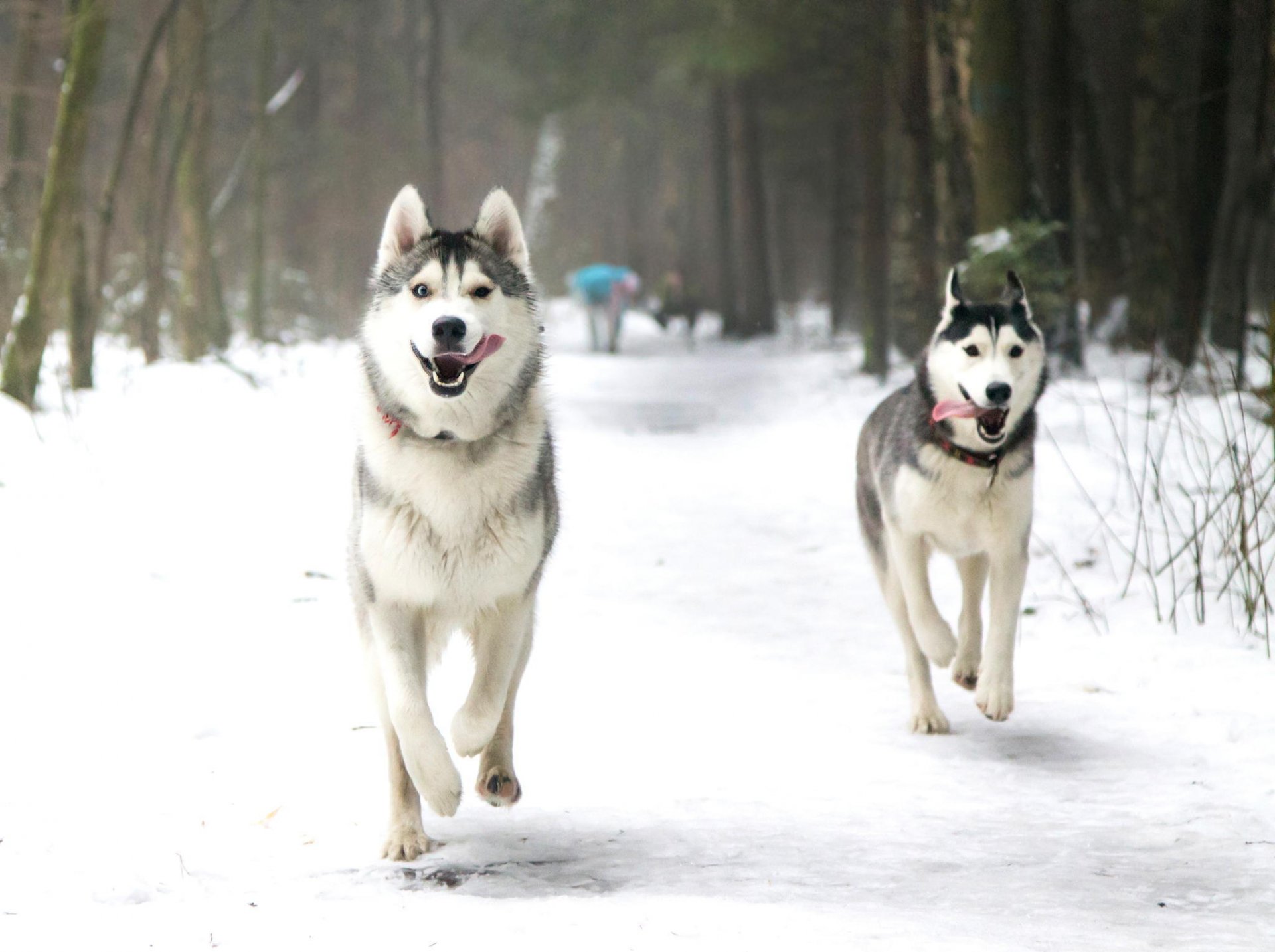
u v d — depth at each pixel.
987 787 6.05
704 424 19.64
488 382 5.07
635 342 38.25
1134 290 20.69
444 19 53.81
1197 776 6.13
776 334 40.19
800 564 10.95
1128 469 9.89
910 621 7.20
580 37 36.91
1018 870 4.89
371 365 5.25
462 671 7.61
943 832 5.38
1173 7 22.06
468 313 4.97
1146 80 21.73
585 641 8.63
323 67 45.97
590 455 16.38
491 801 5.39
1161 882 4.74
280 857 4.96
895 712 7.30
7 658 7.05
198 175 23.03
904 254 26.44
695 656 8.36
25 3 19.92
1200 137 18.62
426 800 4.91
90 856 4.79
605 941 3.95
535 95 38.44
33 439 11.77
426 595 5.16
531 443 5.22
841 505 13.07
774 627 9.12
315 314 36.12
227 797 5.58
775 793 5.94
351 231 41.66
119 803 5.41
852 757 6.49
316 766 6.00
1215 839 5.24
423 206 5.44
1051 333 17.53
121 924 4.15
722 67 27.58
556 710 7.16
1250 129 22.05
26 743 6.02
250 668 7.34
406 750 4.91
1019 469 6.76
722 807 5.71
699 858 5.05
